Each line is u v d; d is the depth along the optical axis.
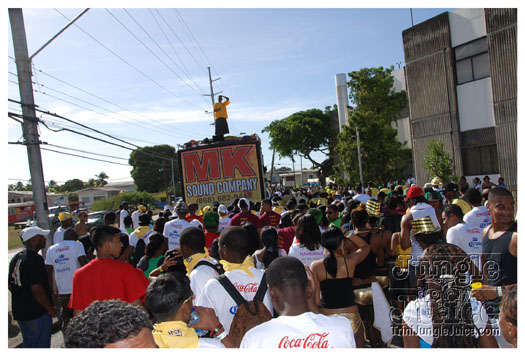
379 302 3.74
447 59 20.89
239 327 2.80
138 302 3.44
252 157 11.94
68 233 5.49
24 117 8.92
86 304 3.35
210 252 5.76
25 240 4.71
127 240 4.97
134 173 75.06
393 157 23.33
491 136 19.20
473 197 4.72
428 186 8.06
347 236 4.02
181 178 12.12
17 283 4.38
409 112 24.33
